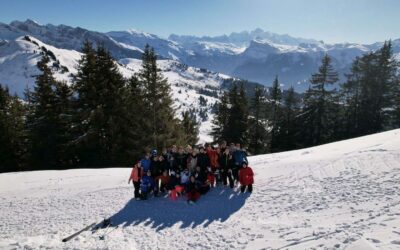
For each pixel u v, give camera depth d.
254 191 15.93
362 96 49.25
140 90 39.25
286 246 8.97
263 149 51.94
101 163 37.16
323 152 23.22
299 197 14.02
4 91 43.62
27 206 17.69
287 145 50.59
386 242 7.59
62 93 38.25
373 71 48.12
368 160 17.58
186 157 17.25
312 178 16.44
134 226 13.37
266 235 10.31
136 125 38.44
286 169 18.88
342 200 12.68
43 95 37.69
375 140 23.92
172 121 39.84
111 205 16.34
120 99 37.31
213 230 11.80
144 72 38.22
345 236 8.55
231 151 17.14
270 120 53.88
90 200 17.56
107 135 37.47
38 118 38.06
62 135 37.16
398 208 10.57
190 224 12.87
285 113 53.69
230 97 47.72
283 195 14.67
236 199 15.14
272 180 17.25
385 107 48.06
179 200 16.08
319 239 8.84
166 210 14.88
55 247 11.34
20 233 13.72
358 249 7.48
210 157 17.50
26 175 26.41
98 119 35.69
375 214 10.39
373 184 13.95
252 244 9.80
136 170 16.84
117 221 14.16
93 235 12.54
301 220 11.28
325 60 47.56
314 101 48.50
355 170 16.44
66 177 24.70
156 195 17.11
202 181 16.30
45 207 17.20
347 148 22.75
